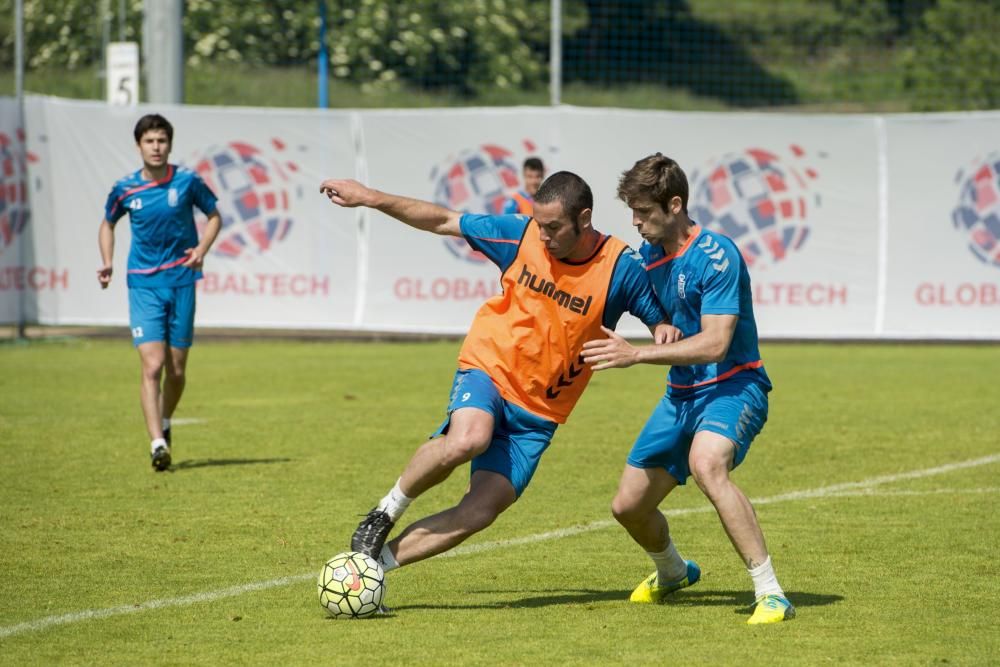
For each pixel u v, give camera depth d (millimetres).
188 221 31172
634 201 17672
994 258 60406
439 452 17688
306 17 88438
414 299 59656
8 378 47625
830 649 16578
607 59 90062
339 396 43719
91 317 58125
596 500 27312
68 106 57594
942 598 19344
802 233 60281
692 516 25938
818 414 40500
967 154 60062
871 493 28031
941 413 40750
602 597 19594
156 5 60469
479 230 18578
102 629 17438
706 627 17719
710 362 17203
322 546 22625
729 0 90625
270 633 17297
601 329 18281
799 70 90375
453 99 86625
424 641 16891
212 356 56625
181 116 58250
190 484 28375
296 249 59281
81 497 26859
